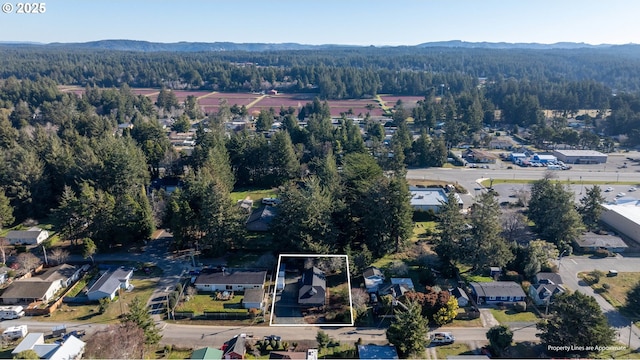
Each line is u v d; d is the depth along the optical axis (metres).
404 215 55.19
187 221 55.53
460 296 45.72
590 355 35.97
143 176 75.94
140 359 35.91
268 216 65.25
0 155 69.88
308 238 51.41
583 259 56.56
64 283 49.25
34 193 67.38
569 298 37.72
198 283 48.31
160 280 50.53
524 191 76.88
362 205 57.84
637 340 39.81
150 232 58.72
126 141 82.62
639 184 88.12
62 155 72.50
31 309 43.75
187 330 41.72
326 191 59.66
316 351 37.81
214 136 87.19
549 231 59.47
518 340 40.09
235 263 54.59
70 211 55.66
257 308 45.00
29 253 54.41
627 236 62.88
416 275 51.81
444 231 52.12
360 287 49.22
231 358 36.94
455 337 40.62
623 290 48.91
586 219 64.69
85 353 35.66
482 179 90.44
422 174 93.88
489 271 52.25
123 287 48.50
